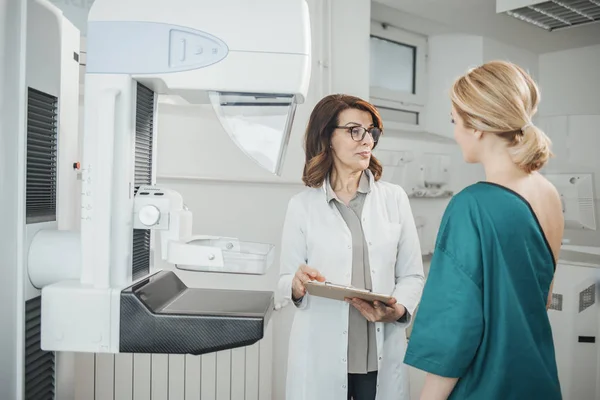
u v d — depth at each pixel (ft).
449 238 2.99
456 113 3.21
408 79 9.12
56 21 4.01
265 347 6.82
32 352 3.59
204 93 3.25
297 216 4.96
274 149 3.20
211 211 6.86
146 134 3.62
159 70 3.11
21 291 3.39
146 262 3.76
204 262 3.20
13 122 3.32
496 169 3.05
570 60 9.56
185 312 3.11
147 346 3.09
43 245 3.50
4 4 3.18
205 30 3.09
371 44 8.46
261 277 7.09
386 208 4.98
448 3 7.73
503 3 7.27
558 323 6.91
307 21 3.14
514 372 2.80
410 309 4.49
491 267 2.86
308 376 4.56
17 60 3.35
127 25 3.11
